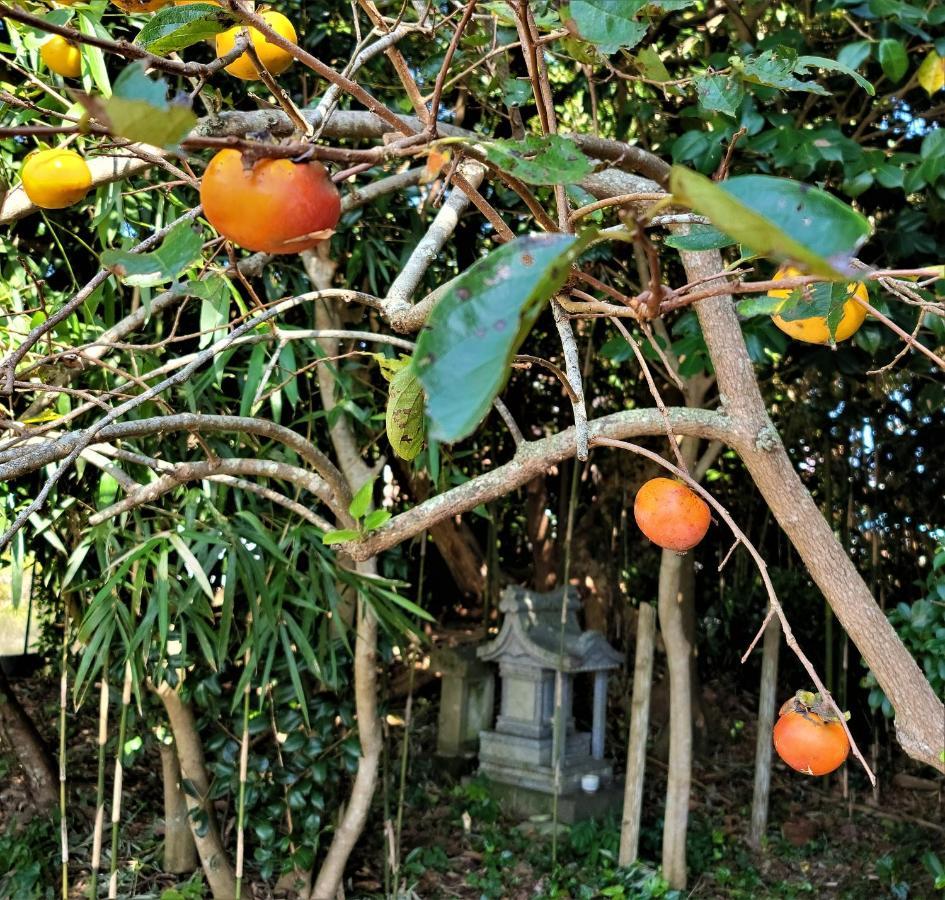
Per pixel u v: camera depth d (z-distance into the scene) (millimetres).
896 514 4383
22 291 2443
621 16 670
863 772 4242
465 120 2908
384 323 3203
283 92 736
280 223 602
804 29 2730
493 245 3277
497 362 440
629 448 1061
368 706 2938
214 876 2986
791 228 502
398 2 2170
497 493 1253
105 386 2393
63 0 985
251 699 3121
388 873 3113
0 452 1288
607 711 4676
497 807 3721
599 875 3287
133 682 2547
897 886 3223
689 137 2236
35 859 3076
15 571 2322
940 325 2281
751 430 1169
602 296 3000
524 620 3834
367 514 1259
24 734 3406
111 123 513
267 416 3006
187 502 2318
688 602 4441
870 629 1135
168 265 665
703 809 3959
